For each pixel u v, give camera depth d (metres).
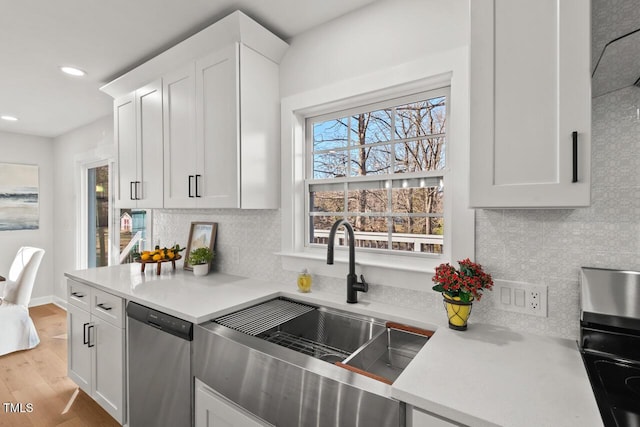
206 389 1.31
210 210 2.31
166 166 2.02
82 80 2.40
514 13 0.97
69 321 2.23
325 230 1.84
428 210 1.50
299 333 1.50
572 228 1.12
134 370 1.65
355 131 1.73
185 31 1.78
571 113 0.90
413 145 1.55
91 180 3.81
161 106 2.05
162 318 1.46
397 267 1.46
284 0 1.53
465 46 1.31
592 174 1.08
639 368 0.95
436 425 0.79
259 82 1.77
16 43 1.88
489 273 1.27
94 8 1.57
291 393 1.03
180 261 2.48
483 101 1.01
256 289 1.78
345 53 1.64
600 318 1.01
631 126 1.02
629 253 1.03
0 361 2.77
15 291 2.99
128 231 3.14
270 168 1.85
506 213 1.23
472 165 1.03
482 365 0.96
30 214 4.10
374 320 1.41
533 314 1.19
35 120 3.46
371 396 0.88
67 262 4.04
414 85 1.46
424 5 1.41
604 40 1.06
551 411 0.75
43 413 2.08
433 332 1.26
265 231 1.98
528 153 0.95
